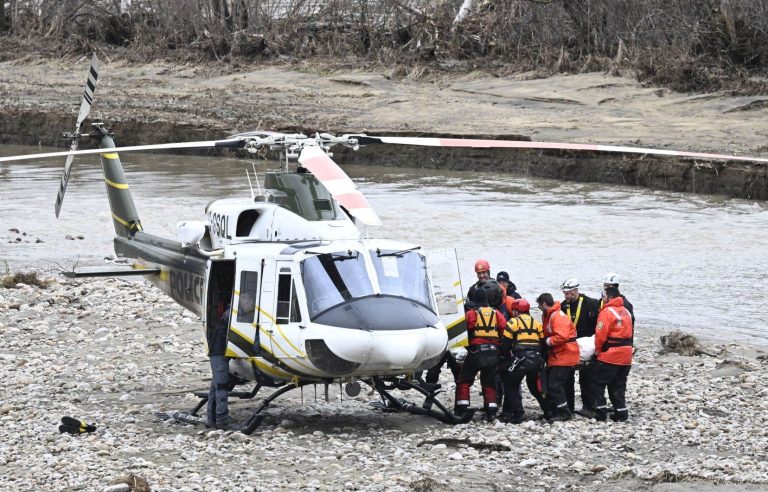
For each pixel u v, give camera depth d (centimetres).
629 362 4497
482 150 13688
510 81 16962
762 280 7969
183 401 4931
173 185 12825
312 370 4059
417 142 4541
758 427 4447
